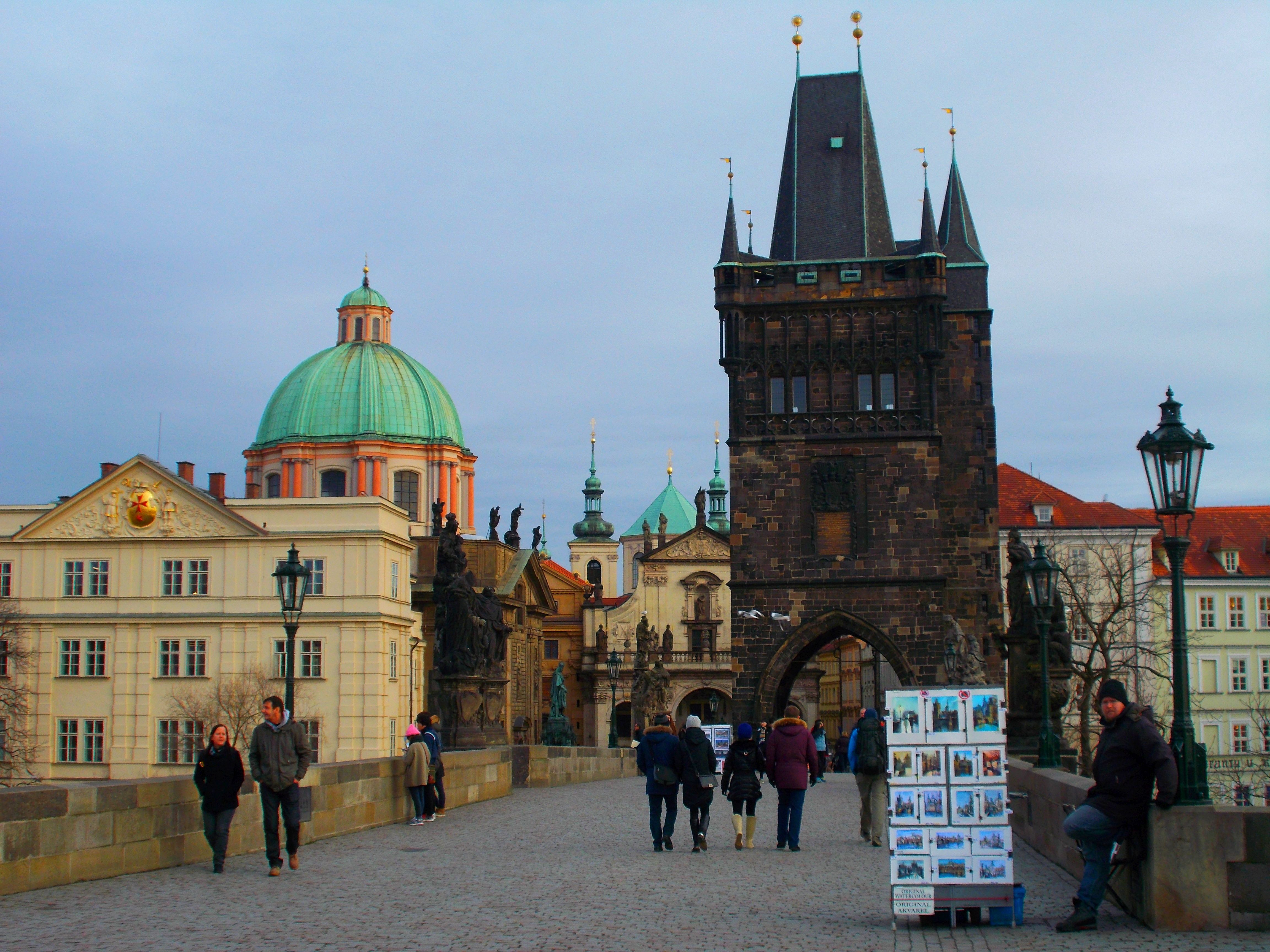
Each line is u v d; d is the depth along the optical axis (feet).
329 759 335.06
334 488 465.06
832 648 640.99
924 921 68.28
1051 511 375.66
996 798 67.21
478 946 60.95
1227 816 63.57
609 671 548.31
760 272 268.62
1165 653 314.35
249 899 74.49
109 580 347.97
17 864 74.54
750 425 265.95
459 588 175.94
